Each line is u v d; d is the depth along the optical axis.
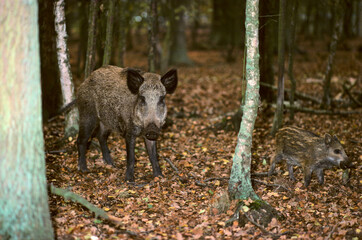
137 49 31.98
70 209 5.58
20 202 3.74
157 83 6.43
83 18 15.79
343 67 20.67
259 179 7.11
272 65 11.68
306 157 6.75
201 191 6.53
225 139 9.37
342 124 10.38
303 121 10.80
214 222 5.33
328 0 11.91
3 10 3.56
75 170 7.48
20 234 3.74
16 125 3.68
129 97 6.80
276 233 5.05
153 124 6.27
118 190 6.39
